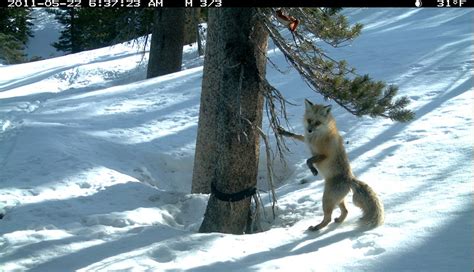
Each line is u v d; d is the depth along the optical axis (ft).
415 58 67.41
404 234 22.88
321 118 27.71
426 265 19.31
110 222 30.35
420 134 42.24
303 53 31.42
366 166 37.55
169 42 86.02
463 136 39.27
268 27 27.55
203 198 35.86
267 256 22.84
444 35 80.74
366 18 113.39
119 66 117.60
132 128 55.88
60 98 77.56
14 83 116.78
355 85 28.30
